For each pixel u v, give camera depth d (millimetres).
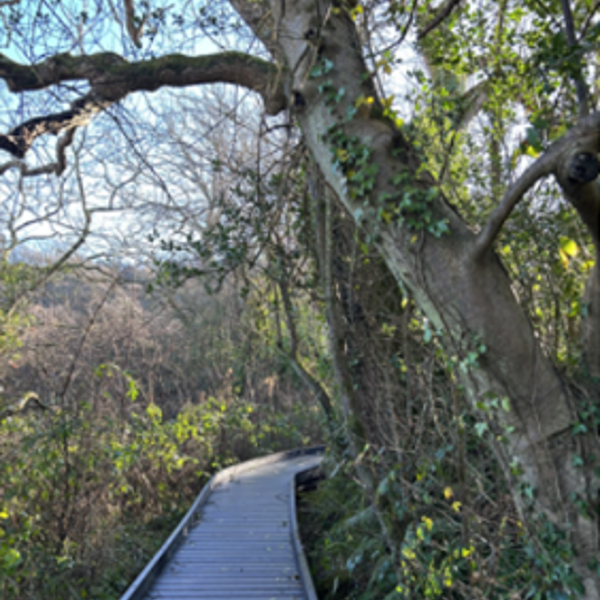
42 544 7828
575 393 3490
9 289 10031
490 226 3291
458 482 4547
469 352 3443
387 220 3705
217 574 7691
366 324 6562
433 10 6086
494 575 4004
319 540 8945
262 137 6910
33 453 7930
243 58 6371
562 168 2926
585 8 5352
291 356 9352
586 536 3305
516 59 5918
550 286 4750
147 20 5754
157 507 12148
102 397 10492
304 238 7820
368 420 6523
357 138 3877
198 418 15750
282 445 20812
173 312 19594
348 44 4176
